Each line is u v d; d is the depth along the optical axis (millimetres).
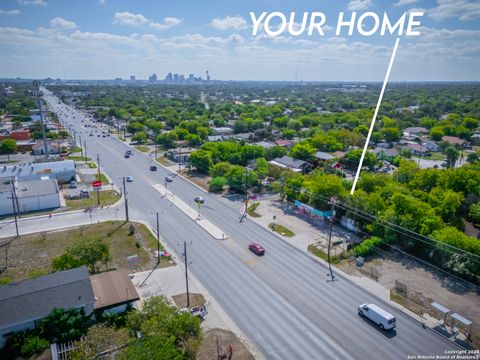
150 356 28094
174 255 54344
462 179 73625
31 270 49719
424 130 159250
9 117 196750
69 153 122000
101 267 50312
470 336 37625
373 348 35844
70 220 67375
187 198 80750
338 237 61000
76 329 35500
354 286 46906
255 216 70625
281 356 34500
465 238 49781
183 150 125625
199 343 32500
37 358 33188
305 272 50156
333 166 100000
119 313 39438
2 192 69562
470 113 199875
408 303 43219
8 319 34406
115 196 80750
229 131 161500
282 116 189000
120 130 170375
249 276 48906
